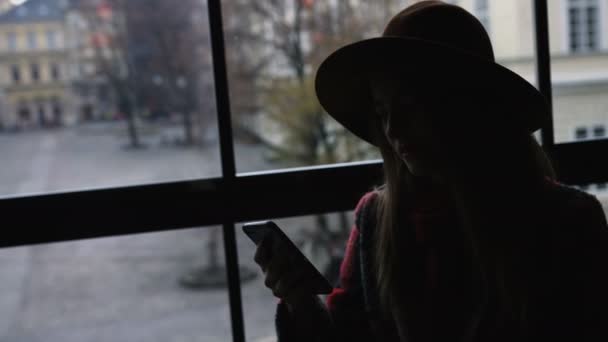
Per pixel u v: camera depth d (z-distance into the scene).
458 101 0.63
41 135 19.30
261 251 0.73
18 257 16.45
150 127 18.00
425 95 0.63
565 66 15.85
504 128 0.63
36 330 15.13
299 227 7.80
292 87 9.92
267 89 9.98
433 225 0.69
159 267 15.52
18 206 0.89
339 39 9.65
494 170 0.63
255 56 9.99
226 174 0.96
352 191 0.99
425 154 0.64
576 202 0.63
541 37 1.08
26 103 19.20
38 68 19.02
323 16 9.67
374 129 0.74
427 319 0.68
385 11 9.39
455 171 0.63
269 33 9.94
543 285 0.62
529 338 0.63
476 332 0.65
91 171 18.02
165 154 17.56
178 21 15.98
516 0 13.39
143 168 17.86
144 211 0.93
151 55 16.98
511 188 0.63
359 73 0.70
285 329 0.75
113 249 16.55
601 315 0.62
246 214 0.96
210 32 0.96
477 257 0.64
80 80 18.58
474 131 0.63
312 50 9.86
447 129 0.63
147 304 15.45
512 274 0.62
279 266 0.72
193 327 14.34
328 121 9.82
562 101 15.73
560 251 0.62
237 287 0.98
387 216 0.72
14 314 15.56
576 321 0.62
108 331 14.78
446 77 0.62
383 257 0.71
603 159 1.08
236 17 9.89
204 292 15.09
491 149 0.63
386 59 0.64
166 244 15.88
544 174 0.67
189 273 15.31
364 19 9.47
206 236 15.59
